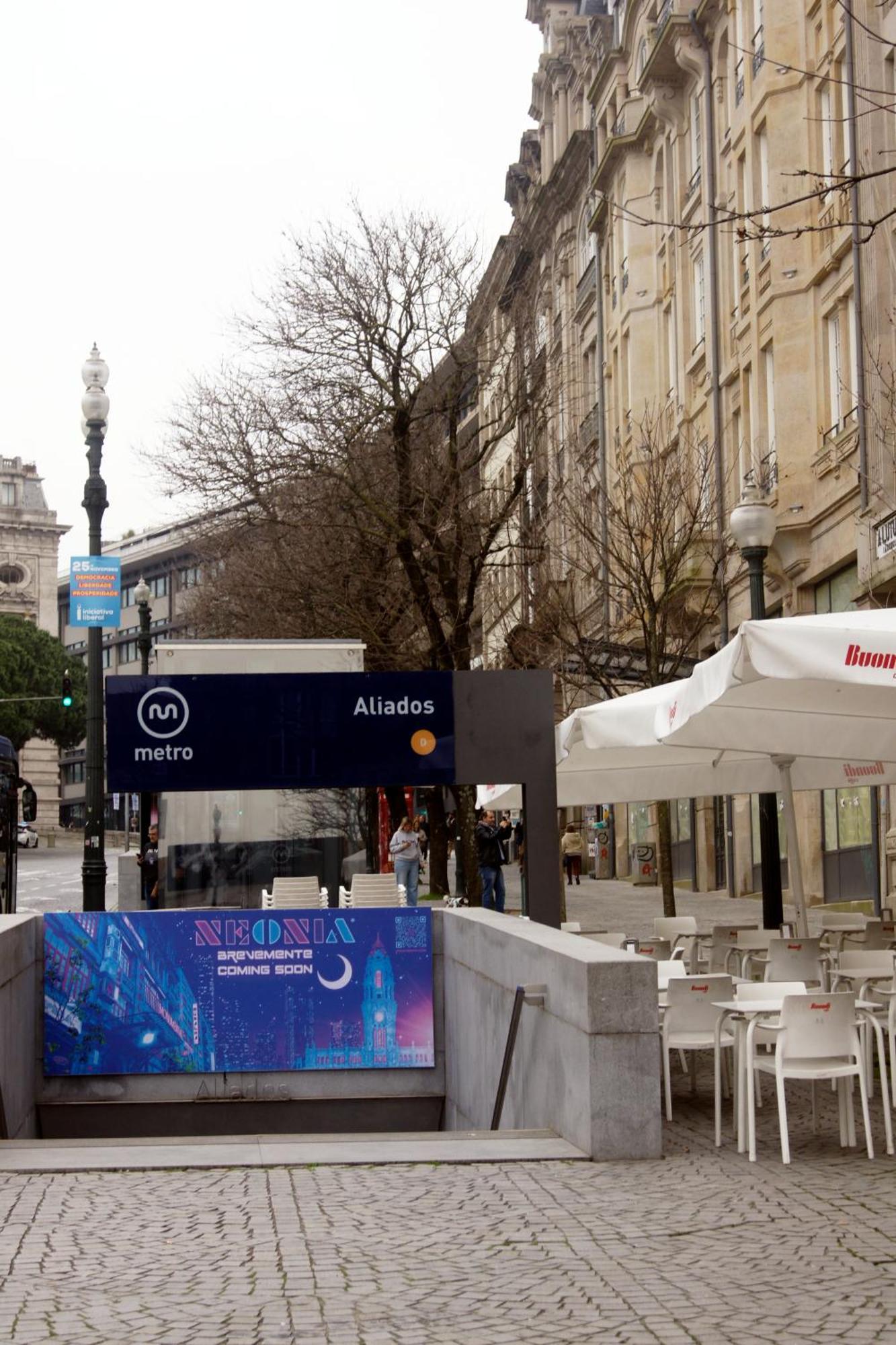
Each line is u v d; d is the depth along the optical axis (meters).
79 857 82.12
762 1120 10.75
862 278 25.34
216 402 32.66
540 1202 7.98
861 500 25.42
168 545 118.94
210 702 15.79
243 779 15.77
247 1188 8.38
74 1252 7.02
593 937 14.88
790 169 29.64
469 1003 13.16
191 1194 8.23
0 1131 11.74
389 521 28.91
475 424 35.25
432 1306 6.19
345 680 15.93
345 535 31.39
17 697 93.19
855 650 9.34
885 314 24.72
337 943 14.14
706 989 10.84
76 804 137.62
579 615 29.16
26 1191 8.31
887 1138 9.31
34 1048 13.68
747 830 34.56
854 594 27.81
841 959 12.44
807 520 29.22
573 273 50.94
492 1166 8.96
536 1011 10.62
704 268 36.94
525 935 11.14
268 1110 13.94
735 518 16.36
